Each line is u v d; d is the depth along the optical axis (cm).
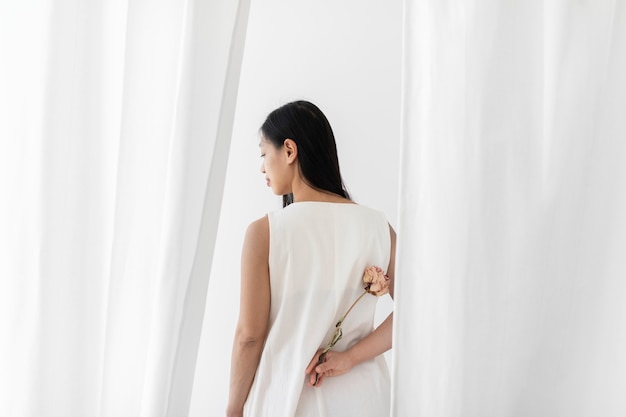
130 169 124
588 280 112
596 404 112
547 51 114
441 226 108
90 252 125
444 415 108
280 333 138
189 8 119
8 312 125
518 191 109
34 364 124
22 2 127
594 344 112
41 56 126
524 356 110
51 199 124
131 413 124
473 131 108
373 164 340
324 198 147
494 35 108
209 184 123
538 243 109
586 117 112
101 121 127
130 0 123
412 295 109
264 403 137
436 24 109
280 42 344
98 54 126
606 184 113
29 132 126
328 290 140
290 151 148
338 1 339
